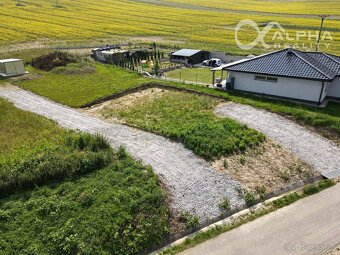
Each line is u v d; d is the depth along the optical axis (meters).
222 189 15.96
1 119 24.55
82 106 28.11
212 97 29.45
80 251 12.09
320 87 26.34
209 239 13.39
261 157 18.92
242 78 30.12
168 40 65.88
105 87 32.91
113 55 46.81
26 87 34.16
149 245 13.02
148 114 25.48
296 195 16.19
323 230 13.79
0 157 18.03
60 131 22.06
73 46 58.59
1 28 70.31
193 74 40.94
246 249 12.81
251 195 15.71
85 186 15.05
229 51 53.03
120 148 18.02
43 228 12.89
